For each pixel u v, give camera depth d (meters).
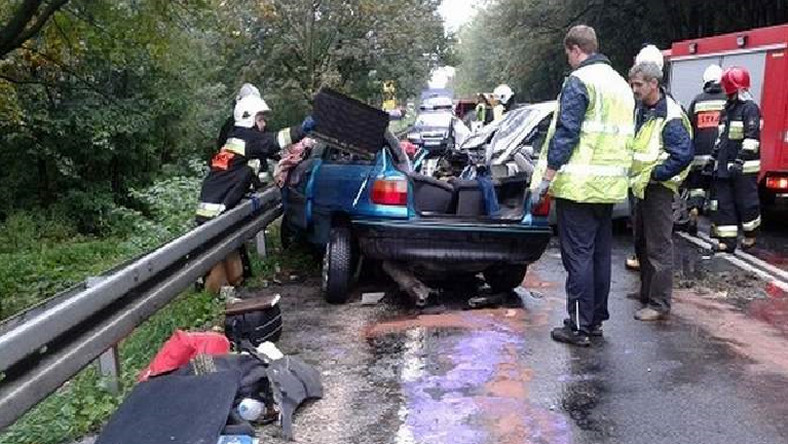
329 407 4.53
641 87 6.02
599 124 5.36
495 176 7.31
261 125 7.38
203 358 4.23
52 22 14.19
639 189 6.12
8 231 17.78
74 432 4.09
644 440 4.09
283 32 23.03
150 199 10.23
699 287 7.60
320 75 23.28
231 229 7.17
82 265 13.59
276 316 5.54
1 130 18.58
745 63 11.28
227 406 3.79
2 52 12.21
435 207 6.88
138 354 5.39
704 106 10.01
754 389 4.80
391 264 6.94
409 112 32.22
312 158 8.21
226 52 22.59
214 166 7.28
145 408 3.79
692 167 10.20
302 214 7.96
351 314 6.61
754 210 9.37
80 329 4.04
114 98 19.16
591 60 5.46
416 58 25.58
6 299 11.61
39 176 19.81
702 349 5.59
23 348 3.40
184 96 20.44
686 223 10.72
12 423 3.28
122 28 14.22
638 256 6.85
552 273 8.42
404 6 24.62
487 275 7.43
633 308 6.80
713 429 4.22
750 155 9.16
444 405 4.55
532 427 4.25
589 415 4.41
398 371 5.14
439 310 6.71
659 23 34.91
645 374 5.07
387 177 6.48
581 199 5.40
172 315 6.17
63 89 18.58
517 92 47.62
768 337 5.89
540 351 5.54
